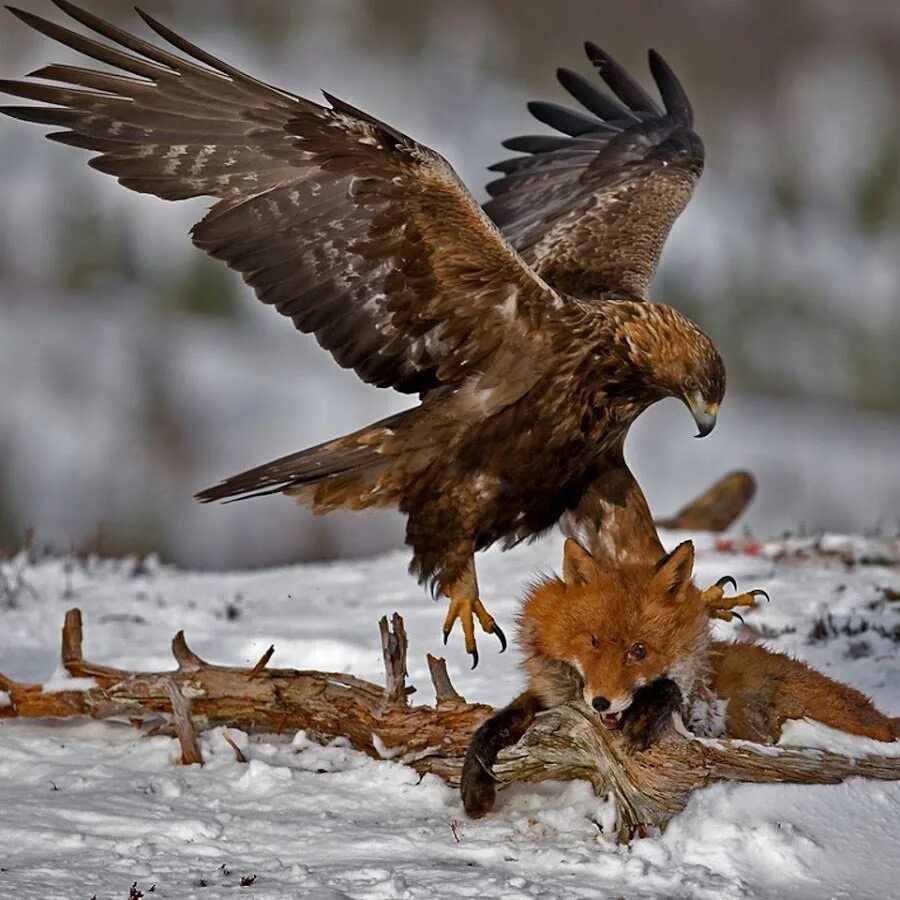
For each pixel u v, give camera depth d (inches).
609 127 602.9
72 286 2182.6
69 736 410.6
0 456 1843.0
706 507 805.2
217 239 419.5
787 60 3063.5
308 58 2746.1
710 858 324.2
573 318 421.1
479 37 2918.3
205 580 678.5
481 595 609.9
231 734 398.3
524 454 431.5
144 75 411.5
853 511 2116.1
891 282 2613.2
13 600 611.5
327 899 300.5
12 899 299.7
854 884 318.0
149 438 1916.8
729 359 2436.0
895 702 454.6
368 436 431.2
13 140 2317.9
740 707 374.6
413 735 382.6
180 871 319.0
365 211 413.4
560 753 360.2
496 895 305.1
